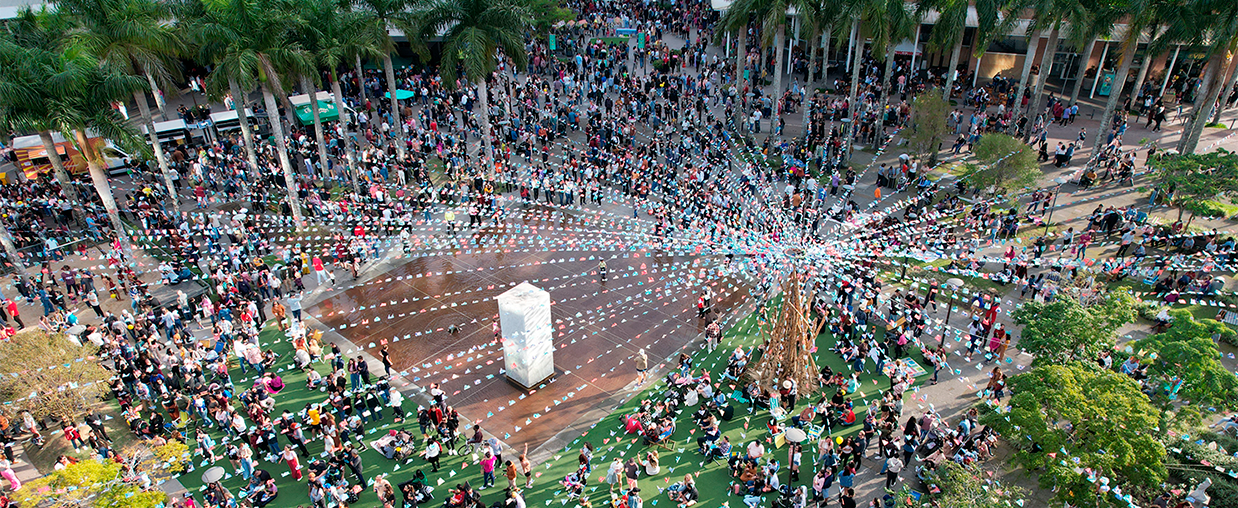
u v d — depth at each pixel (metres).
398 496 20.39
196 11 34.88
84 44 30.33
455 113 50.19
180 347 26.11
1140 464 17.42
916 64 58.69
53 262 32.34
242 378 25.11
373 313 28.92
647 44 62.28
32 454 21.95
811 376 24.03
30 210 34.59
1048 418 19.09
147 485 18.31
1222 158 30.62
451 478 20.92
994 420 18.94
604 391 24.42
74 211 35.34
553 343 26.84
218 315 27.50
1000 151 32.22
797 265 22.91
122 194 38.69
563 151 43.03
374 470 21.30
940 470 18.62
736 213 32.44
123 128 29.09
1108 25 39.19
